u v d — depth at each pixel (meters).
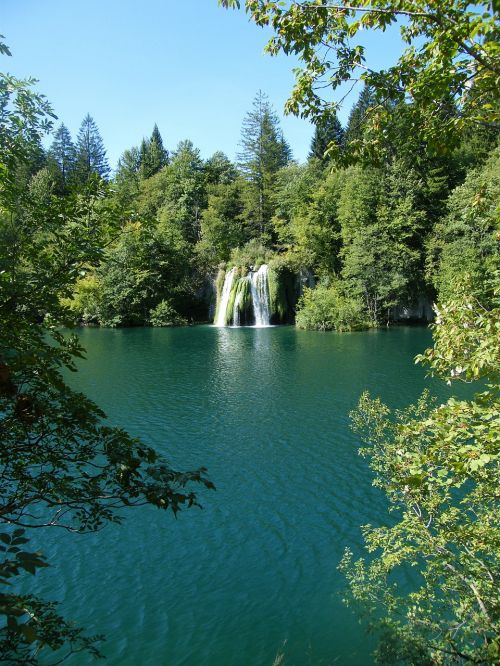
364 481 13.60
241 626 8.13
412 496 7.26
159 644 7.73
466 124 4.99
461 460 4.25
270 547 10.48
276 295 57.06
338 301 50.41
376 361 30.69
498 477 6.34
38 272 4.52
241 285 57.94
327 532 11.04
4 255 4.38
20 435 4.40
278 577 9.45
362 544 10.53
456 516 7.16
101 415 4.57
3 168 4.61
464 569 6.79
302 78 5.39
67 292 4.67
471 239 42.50
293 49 5.09
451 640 6.32
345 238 55.41
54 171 64.81
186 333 49.38
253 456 15.38
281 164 80.50
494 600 6.38
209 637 7.88
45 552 10.28
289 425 18.33
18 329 4.23
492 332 4.98
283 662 7.34
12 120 4.60
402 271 50.81
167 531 11.16
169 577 9.50
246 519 11.64
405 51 5.11
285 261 57.91
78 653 7.46
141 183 84.00
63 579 9.42
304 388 23.94
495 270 6.45
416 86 4.82
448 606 7.52
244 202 71.38
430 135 5.21
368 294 52.19
